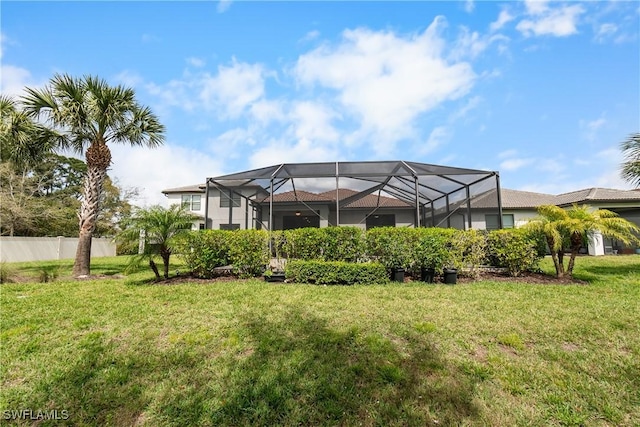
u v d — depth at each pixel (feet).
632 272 29.35
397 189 46.55
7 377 9.54
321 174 36.32
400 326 13.25
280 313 15.28
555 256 26.12
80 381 9.27
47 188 72.38
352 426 7.38
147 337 12.38
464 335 12.36
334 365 10.00
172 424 7.54
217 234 26.63
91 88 30.71
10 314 15.61
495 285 22.71
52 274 29.53
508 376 9.34
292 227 65.16
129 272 24.76
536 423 7.42
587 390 8.66
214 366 10.02
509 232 27.50
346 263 23.99
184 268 30.09
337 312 15.39
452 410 7.89
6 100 33.19
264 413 7.80
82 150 34.83
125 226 24.82
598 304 16.89
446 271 23.99
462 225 42.47
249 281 25.00
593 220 24.44
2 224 50.26
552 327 13.15
